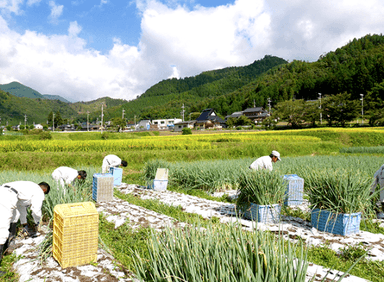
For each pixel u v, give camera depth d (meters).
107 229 5.00
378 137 31.45
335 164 11.19
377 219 5.82
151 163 10.58
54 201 5.04
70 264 3.49
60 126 139.75
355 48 168.25
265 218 5.39
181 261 2.58
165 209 6.48
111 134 44.28
